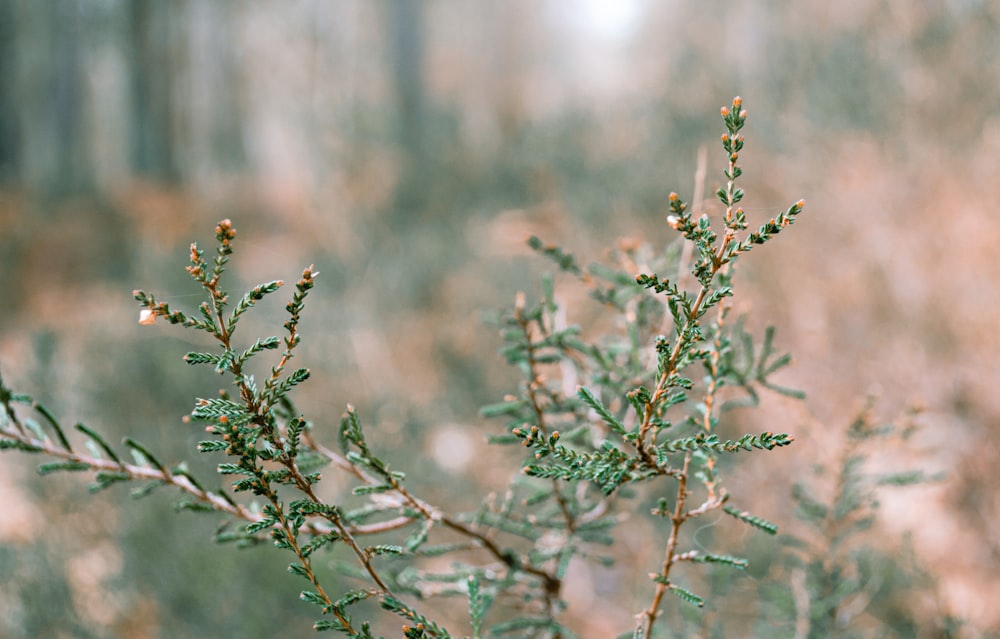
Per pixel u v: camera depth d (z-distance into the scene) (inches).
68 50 631.2
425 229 251.3
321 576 103.7
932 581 85.4
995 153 142.6
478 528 56.7
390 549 37.4
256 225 375.9
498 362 171.8
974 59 154.8
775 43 211.0
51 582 110.5
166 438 141.6
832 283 142.7
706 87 206.2
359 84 415.5
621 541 118.5
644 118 218.5
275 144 621.0
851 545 91.2
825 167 161.6
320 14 487.8
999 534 105.9
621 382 56.4
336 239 269.7
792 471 110.7
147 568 110.8
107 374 161.0
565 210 201.2
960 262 133.1
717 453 39.6
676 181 178.9
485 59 611.5
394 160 312.5
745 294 148.5
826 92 171.8
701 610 77.1
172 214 412.5
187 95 680.4
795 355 140.3
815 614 71.2
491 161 287.4
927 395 126.5
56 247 344.2
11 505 140.5
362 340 190.2
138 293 32.5
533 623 52.4
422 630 37.0
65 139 631.8
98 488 44.9
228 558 107.0
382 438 140.1
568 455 34.6
